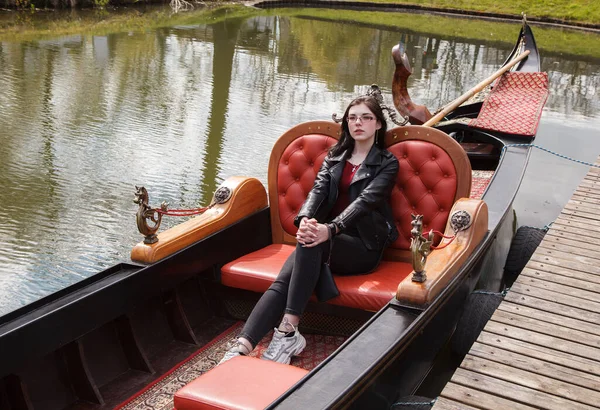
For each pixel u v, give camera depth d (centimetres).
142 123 810
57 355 272
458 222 321
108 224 541
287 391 213
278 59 1250
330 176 323
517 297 354
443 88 1061
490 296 352
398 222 338
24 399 250
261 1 2400
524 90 645
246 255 337
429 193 335
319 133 353
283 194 361
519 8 2392
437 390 341
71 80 996
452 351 355
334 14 2197
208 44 1366
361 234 314
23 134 746
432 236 277
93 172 646
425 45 1566
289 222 360
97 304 266
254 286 314
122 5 1950
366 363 232
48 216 546
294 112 877
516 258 478
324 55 1332
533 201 628
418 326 263
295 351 288
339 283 304
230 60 1211
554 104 1010
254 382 230
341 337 326
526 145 501
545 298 354
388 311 271
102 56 1170
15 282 445
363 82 1080
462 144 593
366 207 309
